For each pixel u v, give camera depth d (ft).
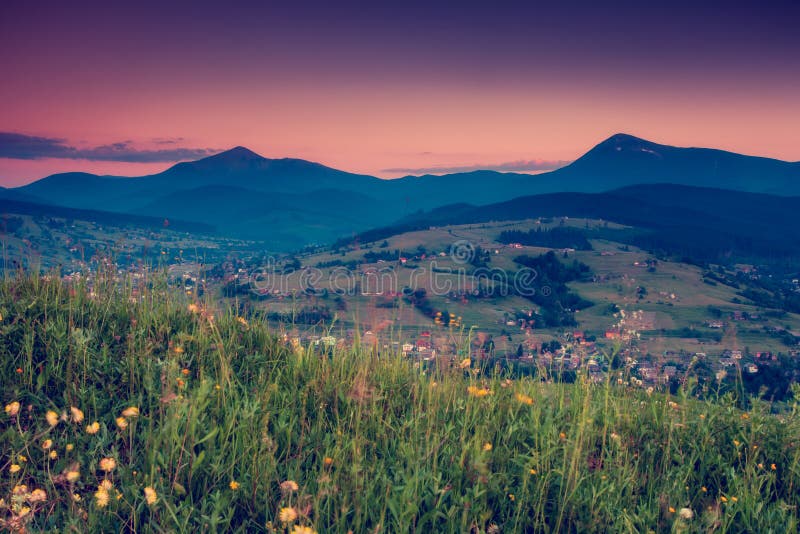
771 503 14.05
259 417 14.48
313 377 17.40
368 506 12.09
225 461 13.19
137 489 11.59
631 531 11.80
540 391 17.38
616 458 14.92
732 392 18.19
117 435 13.39
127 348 17.35
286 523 10.93
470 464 13.16
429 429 14.46
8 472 12.03
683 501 13.57
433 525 11.53
